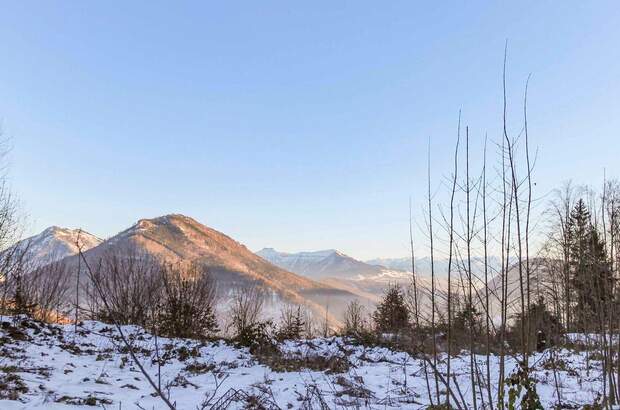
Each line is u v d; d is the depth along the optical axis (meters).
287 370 11.55
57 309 18.22
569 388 9.77
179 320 17.73
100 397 7.51
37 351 10.59
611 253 6.47
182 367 11.26
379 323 18.22
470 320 4.73
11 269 16.06
